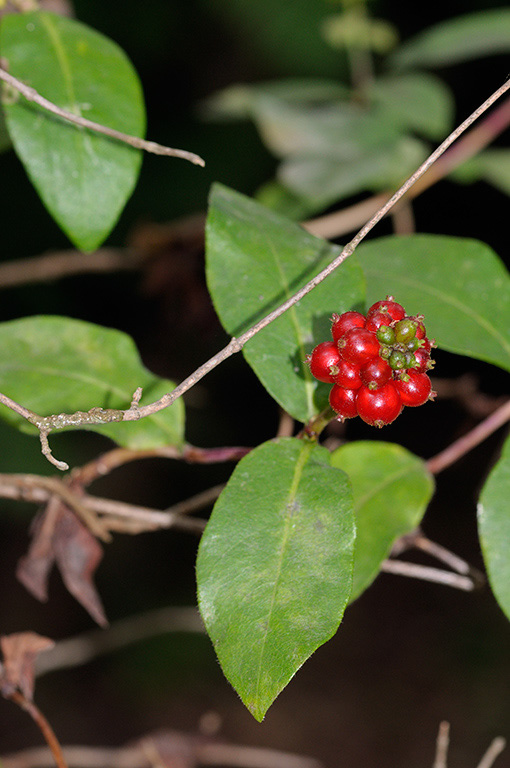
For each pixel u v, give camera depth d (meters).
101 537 0.65
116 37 1.63
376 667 1.94
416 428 1.58
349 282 0.62
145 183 1.56
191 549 1.90
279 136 0.91
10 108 0.62
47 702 1.80
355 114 0.91
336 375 0.57
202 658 1.90
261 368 0.60
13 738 1.72
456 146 0.86
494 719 1.81
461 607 1.99
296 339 0.61
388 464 0.64
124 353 0.64
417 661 1.93
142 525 0.65
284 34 1.59
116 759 0.76
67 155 0.62
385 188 0.91
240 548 0.57
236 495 0.58
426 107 0.92
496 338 0.64
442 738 0.66
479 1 1.45
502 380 1.31
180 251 0.99
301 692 1.91
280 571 0.57
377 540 0.63
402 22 1.46
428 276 0.65
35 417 0.57
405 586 2.05
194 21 1.62
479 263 0.65
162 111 1.62
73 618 1.81
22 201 1.51
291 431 0.67
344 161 0.88
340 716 1.86
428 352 0.57
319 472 0.58
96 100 0.62
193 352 1.26
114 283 1.50
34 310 1.50
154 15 1.62
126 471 1.82
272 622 0.57
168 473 1.82
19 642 0.64
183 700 1.84
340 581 0.57
